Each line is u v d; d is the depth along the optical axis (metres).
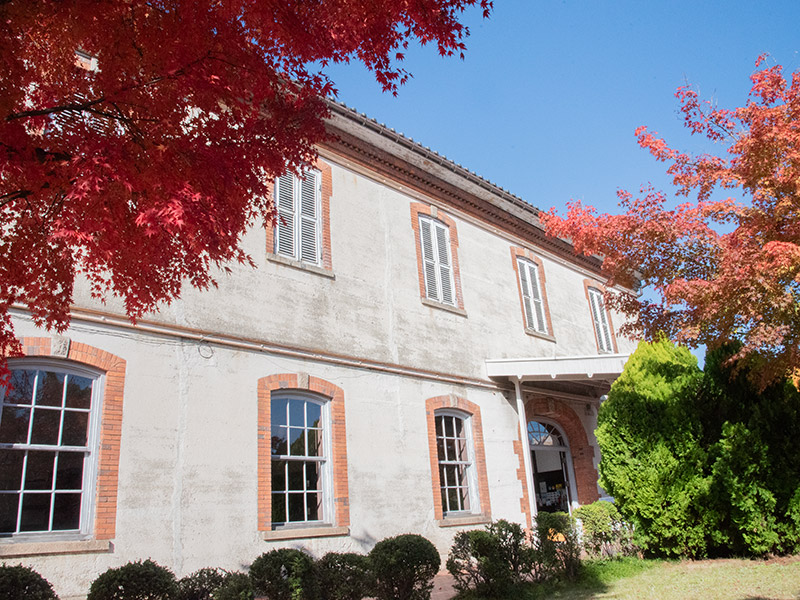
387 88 4.80
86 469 7.82
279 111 4.83
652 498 10.82
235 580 6.28
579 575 9.59
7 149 3.78
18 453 7.34
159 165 3.94
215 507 8.73
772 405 10.64
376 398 11.70
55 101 4.36
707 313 8.18
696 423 11.05
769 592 7.92
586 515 11.09
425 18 4.27
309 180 12.25
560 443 17.08
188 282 9.45
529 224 17.62
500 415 14.38
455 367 13.72
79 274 8.26
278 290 10.71
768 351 8.59
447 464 12.84
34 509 7.30
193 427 8.87
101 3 3.92
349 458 10.80
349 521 10.38
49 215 4.31
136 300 4.88
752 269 7.55
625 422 11.45
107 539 7.58
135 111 4.22
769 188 8.31
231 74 4.27
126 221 4.15
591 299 19.77
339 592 6.97
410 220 14.18
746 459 10.27
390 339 12.48
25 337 7.59
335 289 11.75
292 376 10.37
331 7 4.29
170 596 6.01
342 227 12.48
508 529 9.18
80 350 8.02
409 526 11.32
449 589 9.46
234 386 9.55
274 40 4.54
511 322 15.91
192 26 4.06
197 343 9.31
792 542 10.30
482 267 15.77
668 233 9.03
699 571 9.63
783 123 8.21
